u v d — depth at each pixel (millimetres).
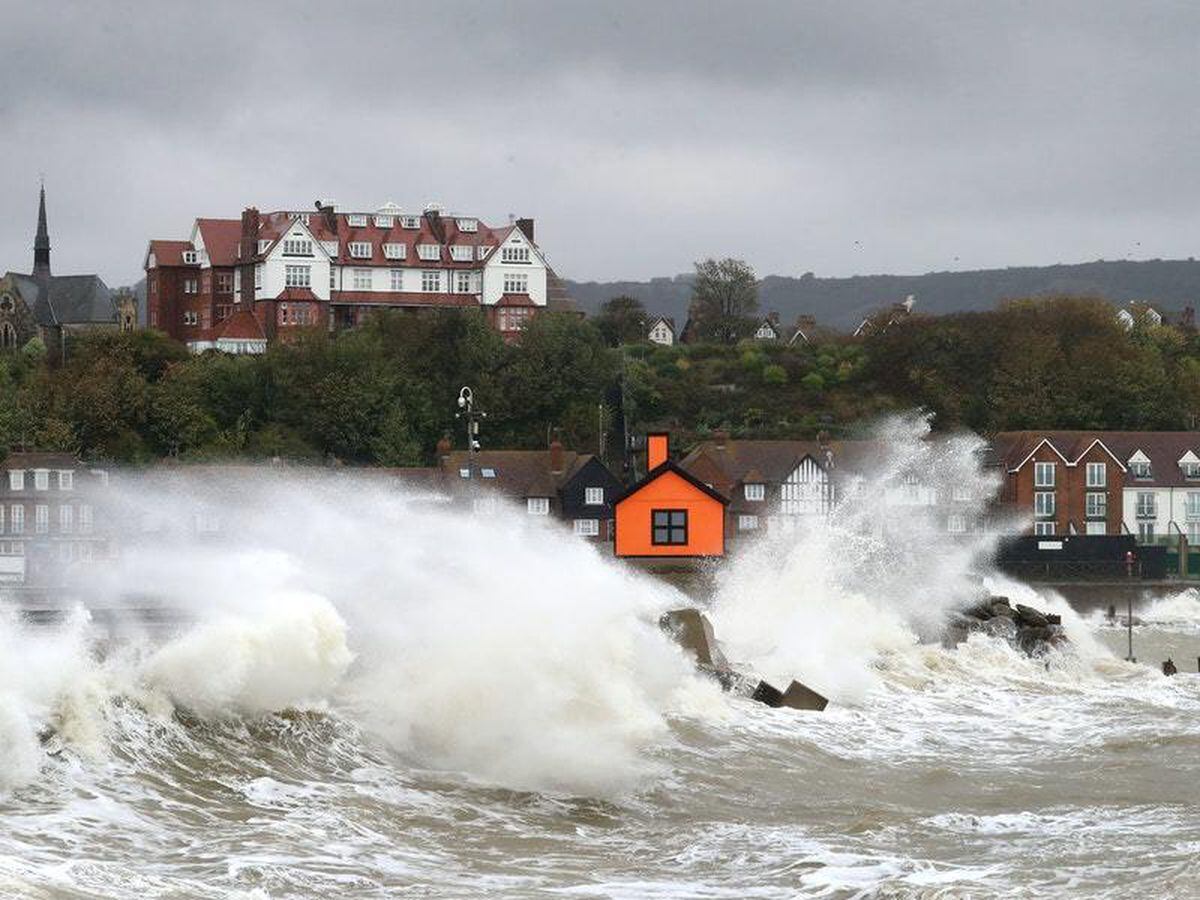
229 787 44469
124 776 43562
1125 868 41219
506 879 39812
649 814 47594
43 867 36281
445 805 46312
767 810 48906
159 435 195375
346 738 49438
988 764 57312
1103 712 69938
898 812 48969
